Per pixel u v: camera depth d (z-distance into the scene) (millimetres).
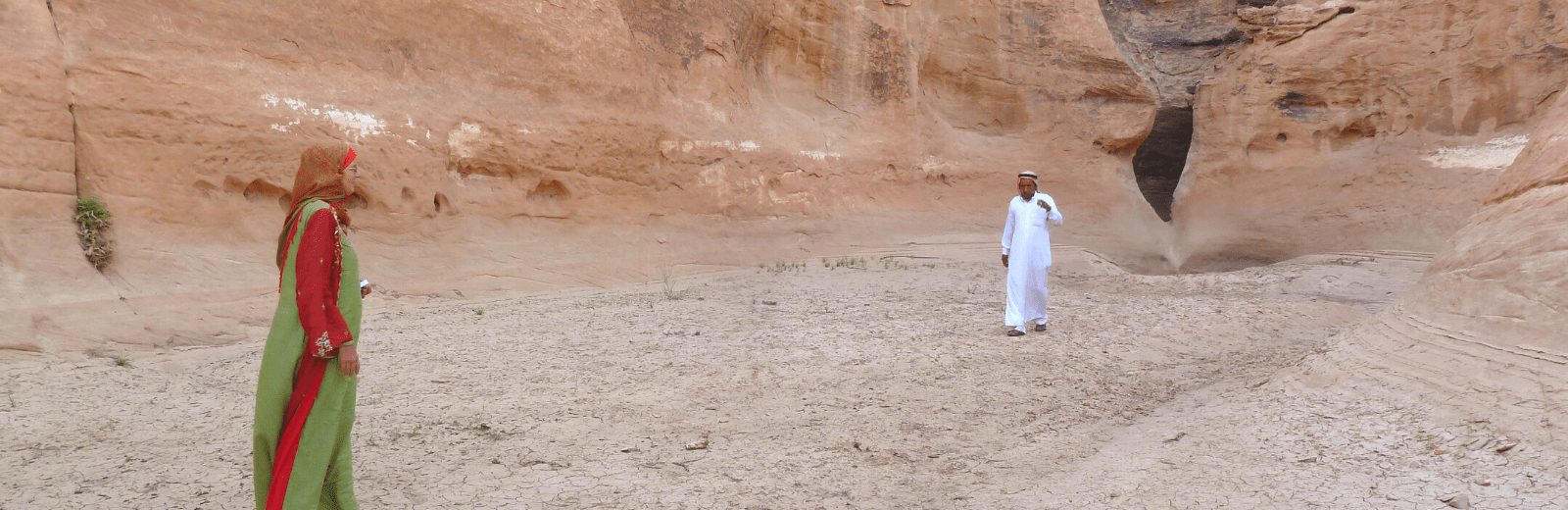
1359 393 4359
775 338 7102
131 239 7270
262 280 7957
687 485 3572
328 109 8969
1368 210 17016
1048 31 18609
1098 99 18969
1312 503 3131
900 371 5918
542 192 11281
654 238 12391
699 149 13398
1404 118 17609
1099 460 3926
